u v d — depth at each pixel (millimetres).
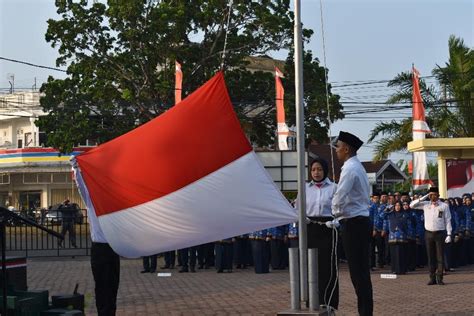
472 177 23969
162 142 8031
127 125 28969
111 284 9422
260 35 28578
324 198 9992
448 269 19562
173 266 20469
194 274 18781
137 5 27078
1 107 52344
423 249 20734
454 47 30484
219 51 28641
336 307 9977
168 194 7910
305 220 9719
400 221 18578
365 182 8969
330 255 9914
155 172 7957
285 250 20250
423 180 24703
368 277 8930
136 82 28719
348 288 14828
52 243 24297
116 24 27750
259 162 8055
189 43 28844
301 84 10094
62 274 18531
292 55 29719
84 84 28125
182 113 8102
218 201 7949
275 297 13539
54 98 28766
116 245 7973
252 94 29875
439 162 24078
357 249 8891
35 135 50844
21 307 7477
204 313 11602
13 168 50344
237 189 7980
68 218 24297
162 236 7918
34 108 50875
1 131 53344
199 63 28516
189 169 7949
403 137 30328
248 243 20625
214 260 20734
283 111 25562
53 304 8156
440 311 11461
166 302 13008
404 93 30500
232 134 8039
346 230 8930
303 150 9859
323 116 28969
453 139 23172
